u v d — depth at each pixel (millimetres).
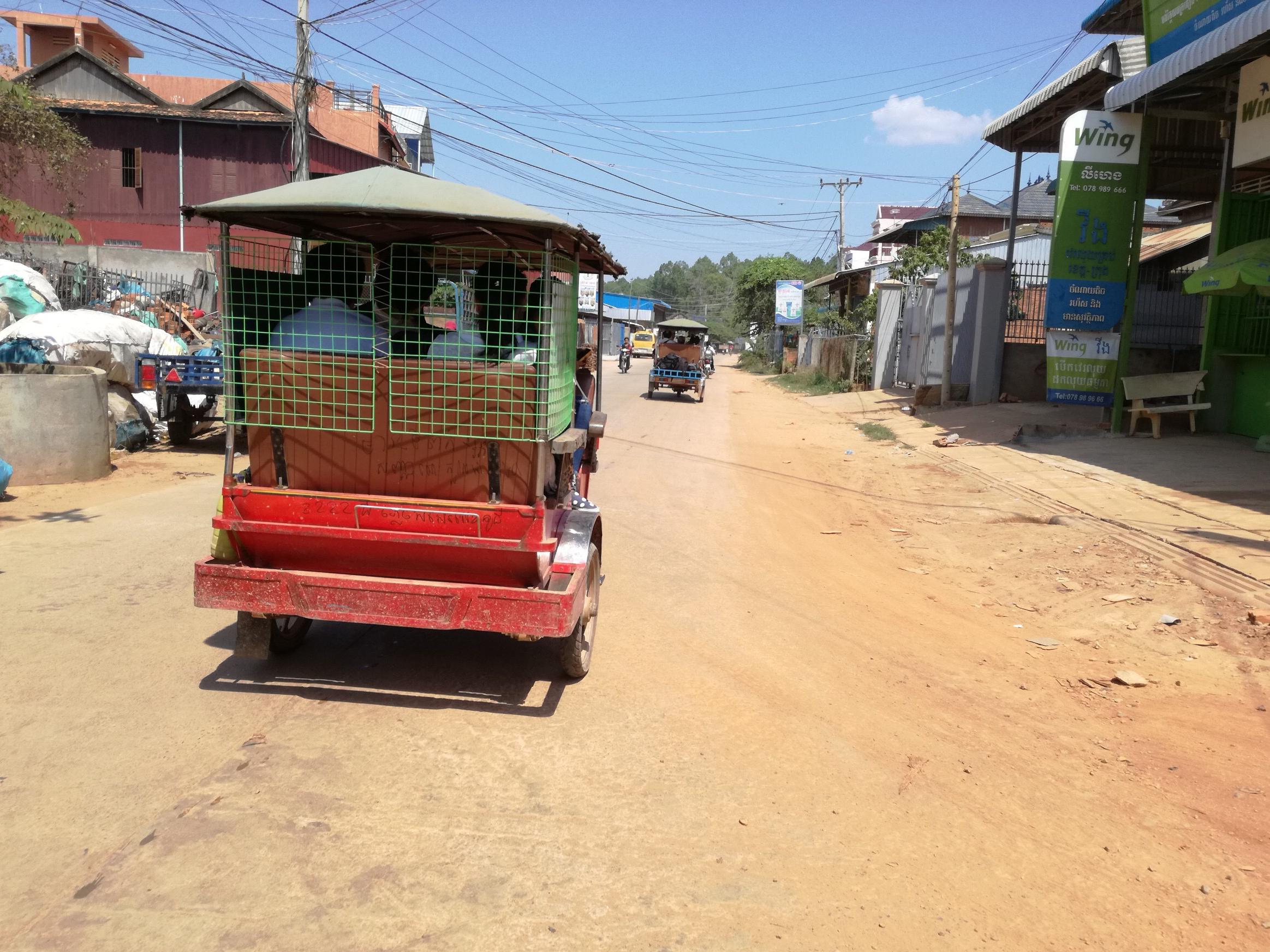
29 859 3295
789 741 4602
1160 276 19516
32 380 10102
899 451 15641
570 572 4938
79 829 3504
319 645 5664
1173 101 14445
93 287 20141
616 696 5086
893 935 3119
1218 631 6164
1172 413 14695
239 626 4953
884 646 6148
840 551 8984
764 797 4016
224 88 31594
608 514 10258
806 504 11438
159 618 5949
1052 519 9508
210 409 13703
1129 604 6840
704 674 5496
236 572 4664
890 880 3436
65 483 10398
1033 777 4305
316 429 4676
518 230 4676
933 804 4020
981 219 41469
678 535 9367
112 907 3053
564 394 5152
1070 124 13781
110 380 13430
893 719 4934
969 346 21062
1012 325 20219
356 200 4355
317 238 5414
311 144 29562
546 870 3385
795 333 50469
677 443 16984
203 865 3309
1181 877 3523
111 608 6098
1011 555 8516
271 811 3693
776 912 3207
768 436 18688
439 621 4645
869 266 40312
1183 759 4508
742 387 36344
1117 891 3416
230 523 4723
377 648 5676
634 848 3562
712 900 3256
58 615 5906
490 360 4547
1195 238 19547
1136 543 8211
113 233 29359
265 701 4773
